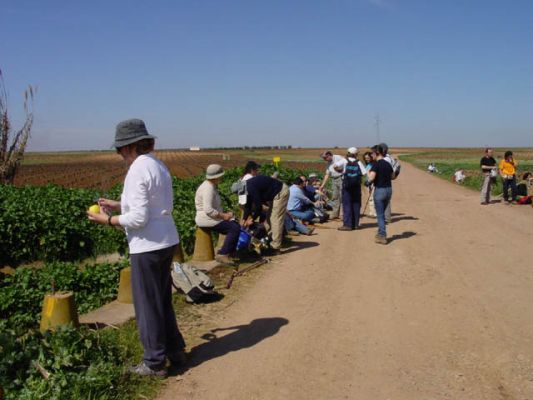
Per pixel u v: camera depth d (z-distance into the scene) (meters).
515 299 7.22
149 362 4.81
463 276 8.53
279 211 10.59
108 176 46.22
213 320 6.57
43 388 4.36
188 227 11.28
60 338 4.85
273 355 5.44
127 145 4.64
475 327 6.16
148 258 4.63
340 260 10.02
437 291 7.70
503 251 10.46
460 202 20.59
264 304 7.23
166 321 5.06
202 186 9.45
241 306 7.14
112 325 6.12
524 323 6.26
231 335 6.04
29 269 9.05
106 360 4.98
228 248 9.46
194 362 5.28
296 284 8.28
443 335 5.93
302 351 5.55
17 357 4.60
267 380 4.87
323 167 59.84
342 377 4.92
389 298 7.42
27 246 11.99
